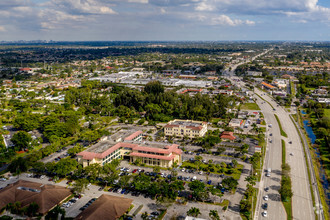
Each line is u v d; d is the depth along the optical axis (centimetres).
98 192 18262
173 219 15350
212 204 16950
